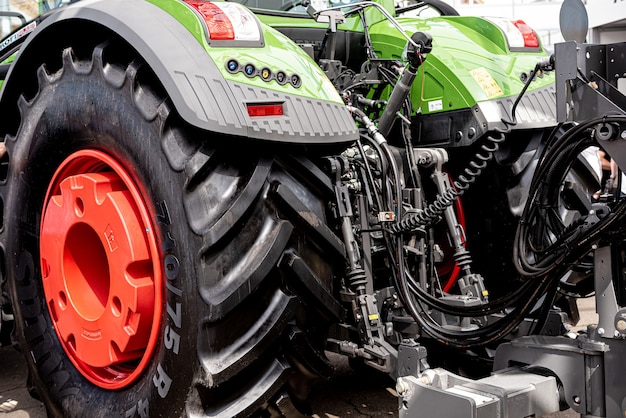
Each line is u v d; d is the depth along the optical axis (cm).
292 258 198
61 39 244
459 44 288
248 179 199
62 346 255
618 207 179
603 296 187
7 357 375
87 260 246
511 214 274
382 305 247
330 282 213
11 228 270
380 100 279
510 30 292
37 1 316
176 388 204
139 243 214
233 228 194
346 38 298
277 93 200
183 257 199
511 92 270
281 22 289
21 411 297
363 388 306
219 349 196
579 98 184
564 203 277
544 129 277
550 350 198
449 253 288
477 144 274
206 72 195
